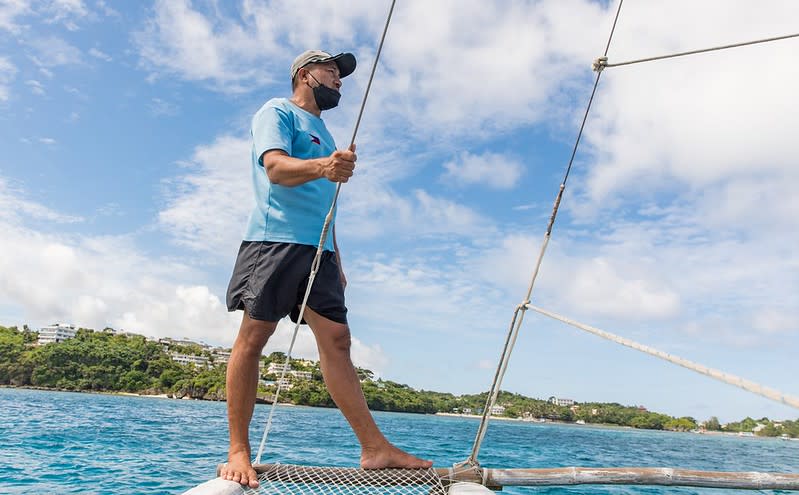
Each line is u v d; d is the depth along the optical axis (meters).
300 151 2.47
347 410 2.41
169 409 44.53
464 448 18.50
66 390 104.94
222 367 128.50
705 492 7.64
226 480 2.03
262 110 2.51
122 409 38.56
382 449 2.36
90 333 134.50
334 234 2.64
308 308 2.47
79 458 10.36
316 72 2.64
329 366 2.47
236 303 2.40
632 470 2.21
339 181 2.11
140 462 10.04
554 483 2.20
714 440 66.88
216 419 31.14
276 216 2.38
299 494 2.03
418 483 2.18
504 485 2.22
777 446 50.78
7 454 10.48
